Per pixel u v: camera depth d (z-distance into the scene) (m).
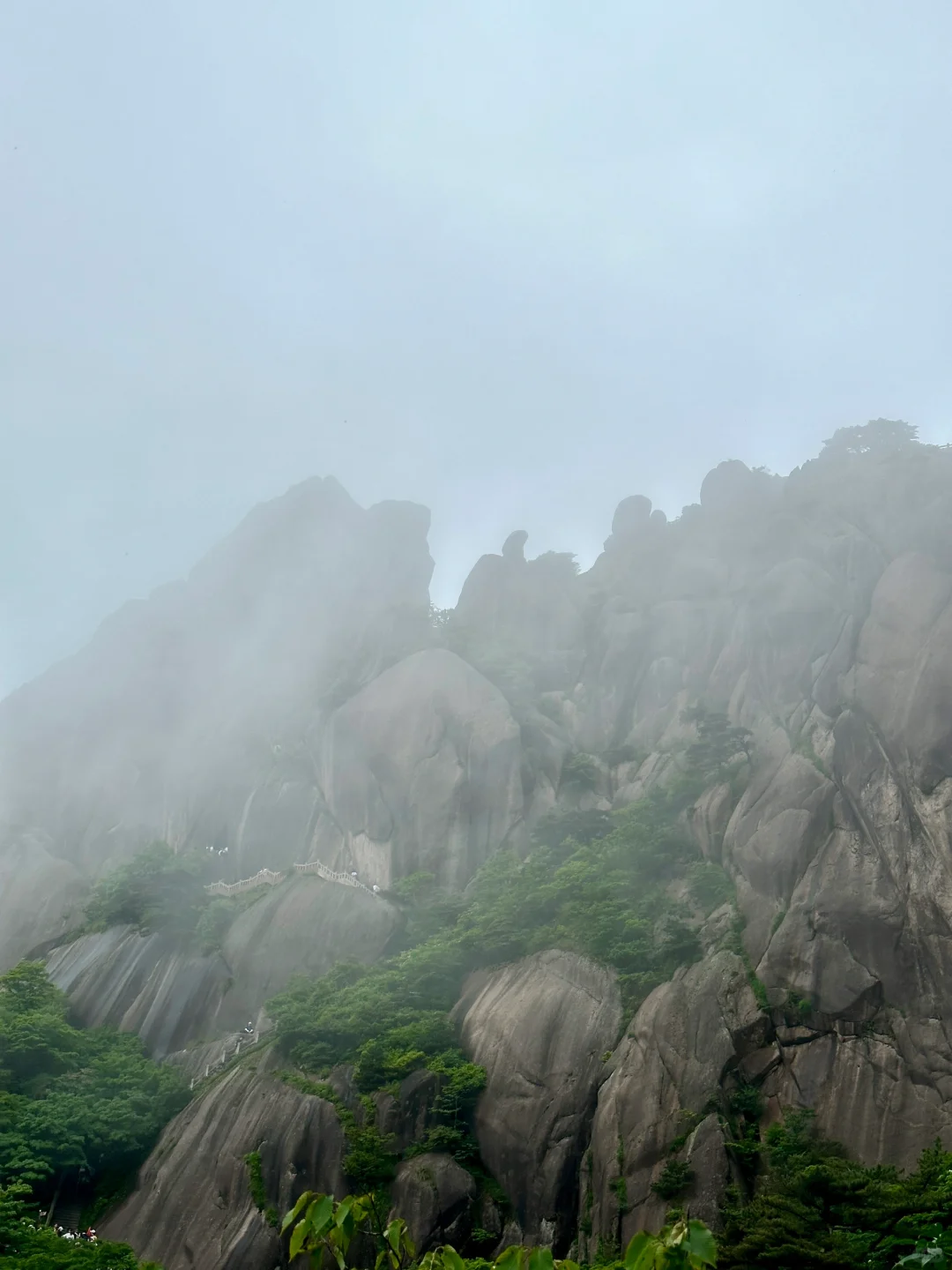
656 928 56.44
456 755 76.50
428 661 83.00
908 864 54.12
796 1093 47.59
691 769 66.88
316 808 80.06
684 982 52.50
